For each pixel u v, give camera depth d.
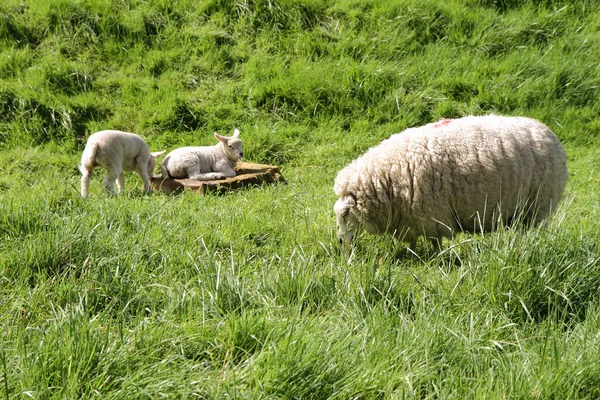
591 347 3.00
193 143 9.02
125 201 5.48
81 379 2.64
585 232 4.93
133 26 10.71
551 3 11.83
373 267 3.87
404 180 4.73
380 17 11.13
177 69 10.31
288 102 9.84
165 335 3.09
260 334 3.06
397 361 2.94
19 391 2.54
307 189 7.40
